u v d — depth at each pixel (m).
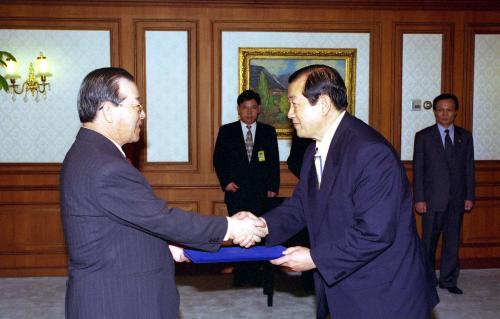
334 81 2.26
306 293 5.23
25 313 4.70
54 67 5.80
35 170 5.85
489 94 6.14
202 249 2.20
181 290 5.34
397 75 6.05
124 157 2.14
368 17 5.98
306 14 5.93
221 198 6.00
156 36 5.87
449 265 5.23
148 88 5.91
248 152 5.40
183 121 5.96
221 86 5.94
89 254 2.00
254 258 2.26
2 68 5.75
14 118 5.82
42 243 5.89
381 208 2.12
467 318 4.52
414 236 2.27
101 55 5.83
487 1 6.01
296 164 5.31
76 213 2.00
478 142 6.17
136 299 2.02
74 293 2.02
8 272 5.85
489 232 6.20
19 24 5.72
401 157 6.11
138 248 2.05
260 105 5.91
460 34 6.06
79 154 2.05
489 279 5.71
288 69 5.96
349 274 2.19
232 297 5.12
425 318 2.23
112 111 2.08
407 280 2.20
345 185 2.19
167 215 2.05
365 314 2.20
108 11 5.79
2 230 5.85
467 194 5.20
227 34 5.90
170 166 5.96
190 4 5.84
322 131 2.31
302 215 2.69
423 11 6.02
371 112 6.05
